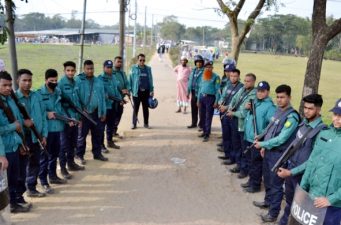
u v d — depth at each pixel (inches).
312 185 161.5
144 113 429.7
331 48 3280.0
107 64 340.5
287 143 208.4
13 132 203.2
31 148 228.7
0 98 196.7
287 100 213.0
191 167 312.3
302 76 1285.7
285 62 2183.8
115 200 241.4
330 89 994.1
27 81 222.2
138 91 413.7
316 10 283.7
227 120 319.3
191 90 433.1
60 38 3048.7
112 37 3567.9
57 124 252.4
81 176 281.1
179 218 220.5
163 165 314.3
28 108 226.2
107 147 354.6
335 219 151.7
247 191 262.1
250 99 254.7
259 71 1448.1
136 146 365.1
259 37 3941.9
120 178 280.5
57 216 217.0
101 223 210.7
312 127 181.0
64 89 272.5
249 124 252.5
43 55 1464.1
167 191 260.1
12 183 210.4
